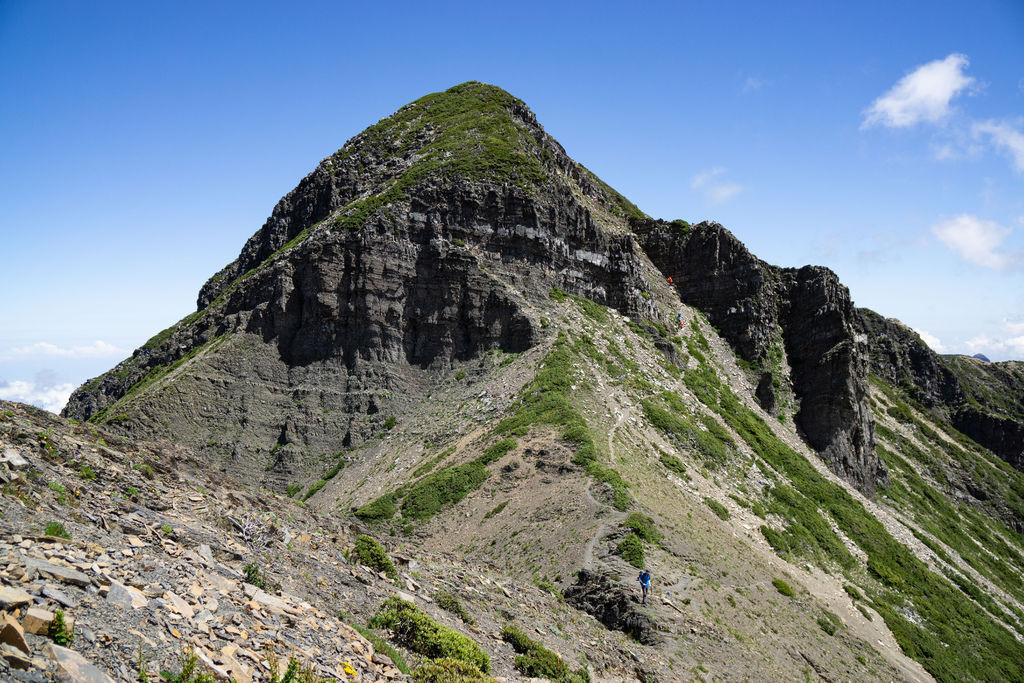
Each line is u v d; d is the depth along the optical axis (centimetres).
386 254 9738
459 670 1908
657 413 8244
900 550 7994
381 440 8706
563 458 6450
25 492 1647
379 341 9469
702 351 11794
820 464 9969
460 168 10794
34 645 1140
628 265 11538
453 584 2927
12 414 2131
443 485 6662
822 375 11400
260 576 1909
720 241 13412
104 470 2062
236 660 1424
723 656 3847
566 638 3053
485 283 9700
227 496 2453
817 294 12825
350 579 2306
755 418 10369
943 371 19225
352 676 1641
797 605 5162
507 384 8562
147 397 8638
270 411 9088
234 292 10744
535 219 10400
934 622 6588
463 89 15200
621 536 4978
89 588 1385
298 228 13188
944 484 13375
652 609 4075
